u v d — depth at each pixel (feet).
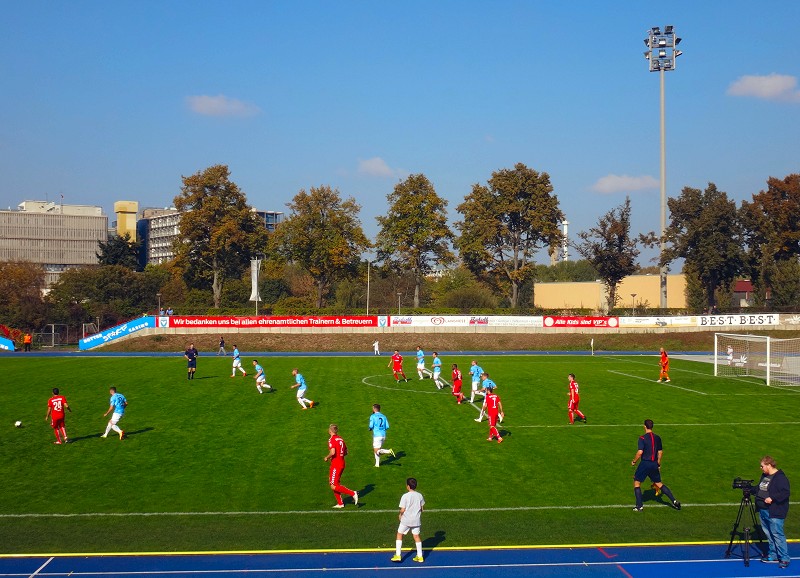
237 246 270.26
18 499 64.28
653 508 62.64
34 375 146.82
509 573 48.67
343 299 364.17
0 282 310.04
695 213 259.19
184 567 49.21
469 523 58.75
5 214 623.77
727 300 318.65
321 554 51.83
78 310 268.62
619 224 260.42
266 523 58.54
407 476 72.13
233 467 74.84
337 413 104.63
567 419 101.04
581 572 48.80
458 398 114.01
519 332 243.19
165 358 188.24
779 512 49.67
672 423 98.37
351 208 277.44
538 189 277.23
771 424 97.86
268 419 99.91
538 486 68.74
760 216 257.75
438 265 287.89
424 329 242.37
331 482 62.39
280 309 263.08
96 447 83.20
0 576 47.34
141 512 60.95
